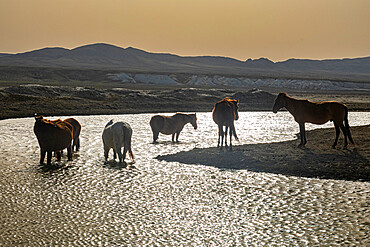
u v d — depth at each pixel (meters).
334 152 17.06
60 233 9.12
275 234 8.90
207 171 14.98
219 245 8.40
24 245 8.47
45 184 13.29
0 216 10.20
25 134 26.20
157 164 16.41
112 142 17.02
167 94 66.50
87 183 13.41
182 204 11.09
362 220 9.57
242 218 9.93
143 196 11.88
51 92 59.06
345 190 12.07
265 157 16.53
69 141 17.38
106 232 9.17
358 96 88.31
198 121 37.91
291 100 19.03
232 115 18.41
